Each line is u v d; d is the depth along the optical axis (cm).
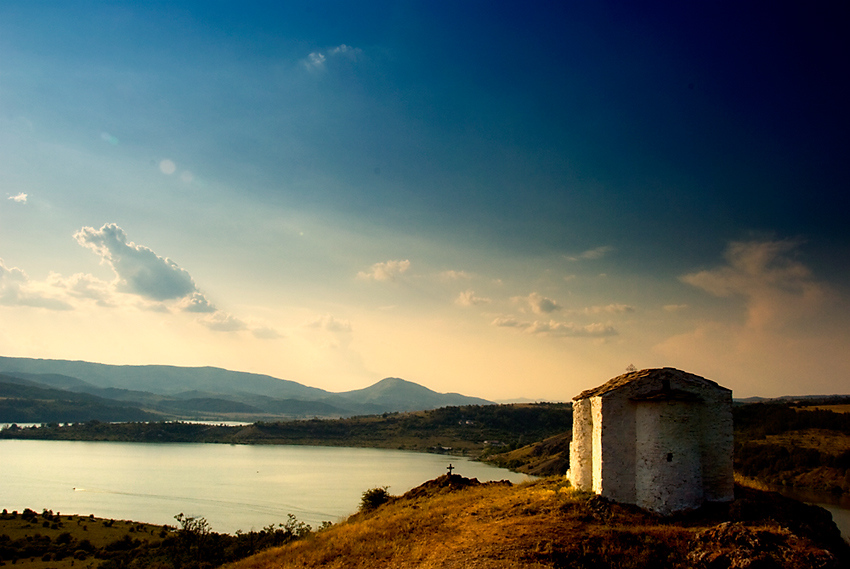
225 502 15025
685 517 2675
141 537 10356
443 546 2659
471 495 3741
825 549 2239
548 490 3353
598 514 2753
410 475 19662
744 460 13275
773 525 2447
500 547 2483
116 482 18638
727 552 2233
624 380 3031
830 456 12256
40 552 8856
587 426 3244
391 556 2680
